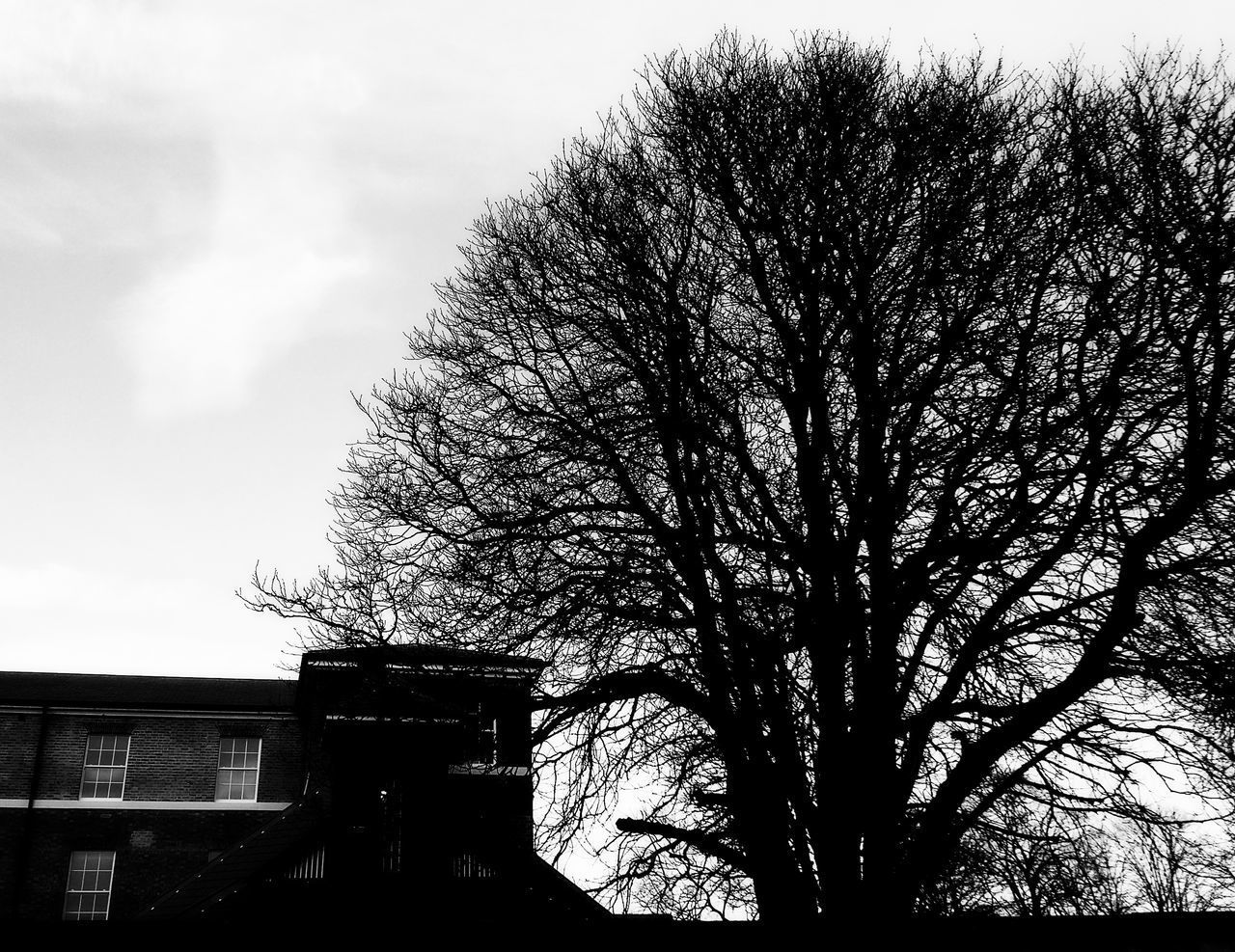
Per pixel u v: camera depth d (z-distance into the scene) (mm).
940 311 13766
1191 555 12375
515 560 14562
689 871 13422
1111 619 11602
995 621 12719
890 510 13406
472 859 17391
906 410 14227
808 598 13688
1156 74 13703
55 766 34469
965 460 13125
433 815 15422
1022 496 12578
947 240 13883
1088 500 12109
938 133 14672
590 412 14719
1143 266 12352
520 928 13305
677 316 14922
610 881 13141
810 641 13328
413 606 14586
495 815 14742
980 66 15391
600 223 15781
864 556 13938
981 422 13422
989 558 12883
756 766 12992
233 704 35781
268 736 36031
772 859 12586
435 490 15102
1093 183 12984
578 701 13398
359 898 19172
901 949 11586
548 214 16453
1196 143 12695
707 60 16766
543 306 15758
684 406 14531
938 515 13398
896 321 14289
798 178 15031
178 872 33406
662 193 16031
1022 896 14102
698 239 15750
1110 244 12695
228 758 35531
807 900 12430
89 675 39906
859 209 14641
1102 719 12273
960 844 13734
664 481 15391
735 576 14711
